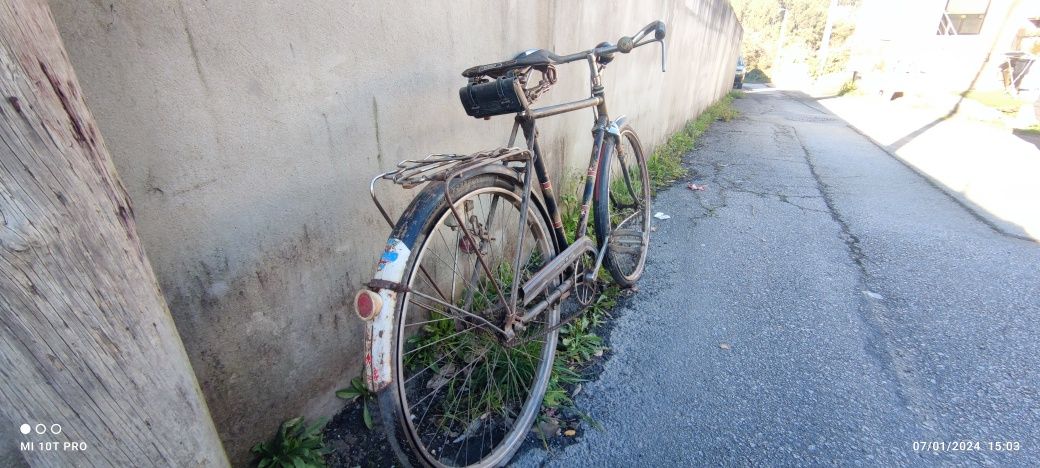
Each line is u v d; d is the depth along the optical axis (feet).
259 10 3.77
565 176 10.64
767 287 8.86
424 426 5.65
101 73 2.97
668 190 15.16
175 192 3.51
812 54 109.29
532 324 6.33
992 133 26.94
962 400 6.09
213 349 4.06
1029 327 7.61
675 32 18.85
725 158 20.20
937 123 31.42
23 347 2.10
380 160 5.40
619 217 8.93
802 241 11.03
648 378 6.44
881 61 56.13
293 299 4.73
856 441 5.46
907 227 12.01
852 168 18.52
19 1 1.94
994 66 42.01
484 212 7.06
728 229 11.75
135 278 2.48
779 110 40.22
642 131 16.63
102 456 2.48
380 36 5.00
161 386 2.66
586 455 5.28
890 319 7.85
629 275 8.43
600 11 10.69
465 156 4.47
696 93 28.45
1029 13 39.83
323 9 4.29
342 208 5.02
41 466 2.32
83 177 2.20
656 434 5.55
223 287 4.01
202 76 3.51
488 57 7.05
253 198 4.09
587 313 7.79
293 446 4.92
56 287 2.14
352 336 5.63
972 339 7.31
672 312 8.00
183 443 2.86
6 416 2.18
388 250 3.98
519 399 5.87
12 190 1.94
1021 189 15.53
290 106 4.21
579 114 10.69
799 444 5.41
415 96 5.72
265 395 4.70
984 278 9.24
